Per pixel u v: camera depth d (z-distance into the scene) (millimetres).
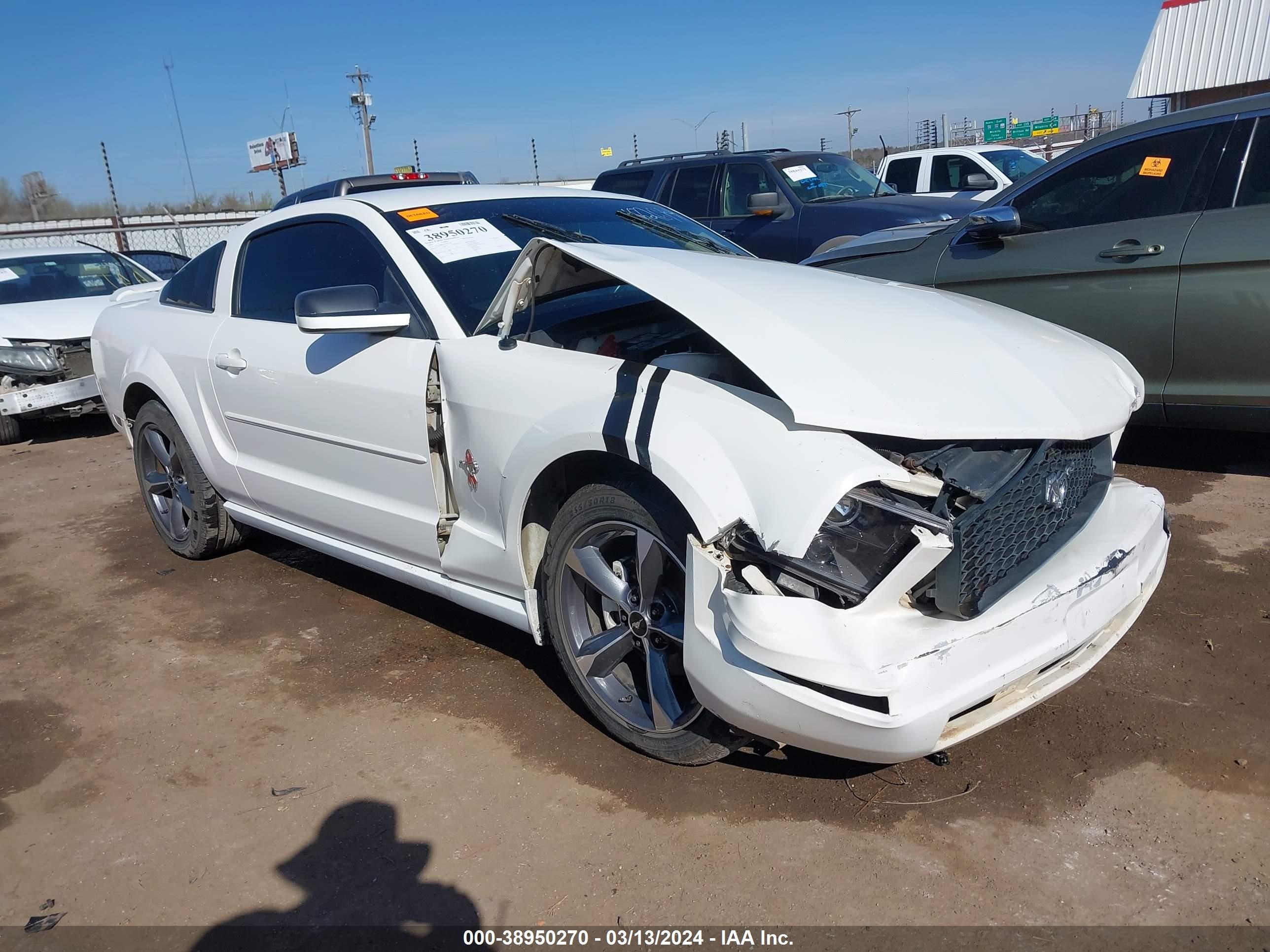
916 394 2367
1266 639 3256
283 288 3820
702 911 2236
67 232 19859
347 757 2955
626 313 3270
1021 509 2336
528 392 2803
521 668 3447
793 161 8945
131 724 3240
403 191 3816
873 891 2266
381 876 2422
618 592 2711
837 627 2117
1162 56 20359
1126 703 2949
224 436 4145
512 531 2922
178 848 2580
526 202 3842
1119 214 4766
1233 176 4398
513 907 2293
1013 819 2477
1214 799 2500
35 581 4656
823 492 2123
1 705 3430
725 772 2756
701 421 2383
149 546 5055
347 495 3549
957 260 5273
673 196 9453
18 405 7648
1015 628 2213
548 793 2707
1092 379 2727
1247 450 5176
